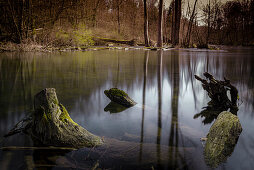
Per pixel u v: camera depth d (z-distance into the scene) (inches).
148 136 100.2
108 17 1729.8
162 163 74.7
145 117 129.4
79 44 957.2
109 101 162.7
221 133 92.6
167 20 1973.4
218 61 532.7
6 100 160.9
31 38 739.4
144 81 256.2
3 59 455.5
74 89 203.8
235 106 150.6
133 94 189.8
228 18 2187.5
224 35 2326.5
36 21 776.9
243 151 84.5
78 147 86.2
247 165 74.4
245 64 465.4
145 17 1175.6
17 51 641.0
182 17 1689.2
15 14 679.7
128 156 79.3
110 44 1133.7
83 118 124.1
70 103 155.3
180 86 229.6
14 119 119.1
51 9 861.8
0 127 106.5
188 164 74.5
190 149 86.7
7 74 285.6
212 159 78.5
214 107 153.7
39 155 78.4
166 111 142.9
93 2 1444.4
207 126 116.8
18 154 78.9
